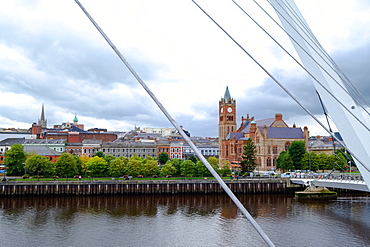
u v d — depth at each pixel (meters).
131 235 49.81
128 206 73.06
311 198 85.38
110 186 92.12
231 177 102.94
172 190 94.12
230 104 184.25
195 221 57.97
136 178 104.94
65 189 90.31
